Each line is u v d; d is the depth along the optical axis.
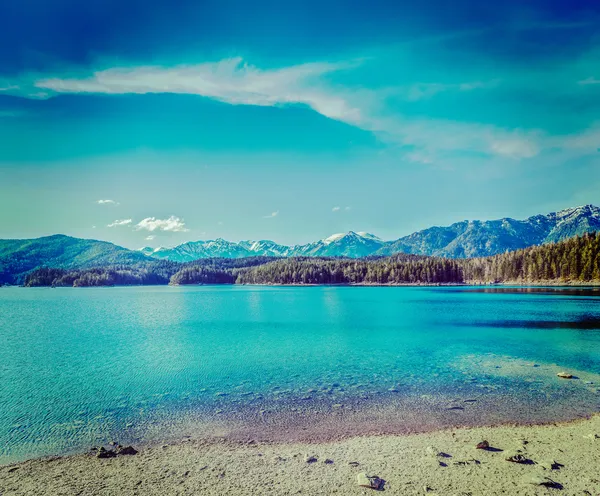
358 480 15.26
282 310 99.38
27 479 16.11
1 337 56.12
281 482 15.45
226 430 21.20
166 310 103.19
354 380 30.83
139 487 15.28
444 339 49.84
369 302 125.50
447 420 22.08
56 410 24.69
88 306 121.88
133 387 29.70
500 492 14.30
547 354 39.59
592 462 16.53
